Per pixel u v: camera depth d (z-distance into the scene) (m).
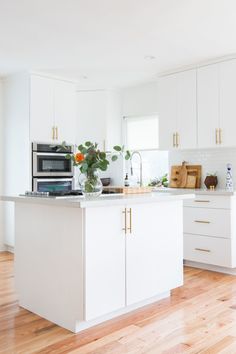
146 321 2.69
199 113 4.47
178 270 3.18
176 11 2.99
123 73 4.93
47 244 2.71
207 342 2.36
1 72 4.87
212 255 4.09
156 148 5.55
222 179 4.64
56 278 2.64
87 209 2.44
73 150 5.28
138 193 3.28
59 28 3.35
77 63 4.46
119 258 2.67
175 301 3.11
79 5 2.87
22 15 3.05
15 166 5.04
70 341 2.38
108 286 2.59
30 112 4.77
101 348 2.28
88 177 2.93
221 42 3.74
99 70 4.77
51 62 4.41
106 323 2.65
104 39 3.64
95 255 2.50
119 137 5.88
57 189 5.05
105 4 2.85
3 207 5.30
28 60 4.34
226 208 3.96
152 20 3.17
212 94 4.33
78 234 2.46
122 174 5.86
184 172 4.99
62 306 2.60
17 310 2.94
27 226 2.91
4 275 3.97
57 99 5.07
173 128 4.77
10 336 2.46
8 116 5.16
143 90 5.63
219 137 4.27
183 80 4.64
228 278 3.85
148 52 4.05
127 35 3.53
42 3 2.83
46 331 2.54
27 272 2.93
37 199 2.65
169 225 3.09
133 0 2.79
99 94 5.69
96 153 2.92
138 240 2.82
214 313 2.84
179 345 2.32
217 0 2.79
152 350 2.25
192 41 3.71
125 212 2.71
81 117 5.70
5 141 5.22
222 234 4.00
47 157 4.94
